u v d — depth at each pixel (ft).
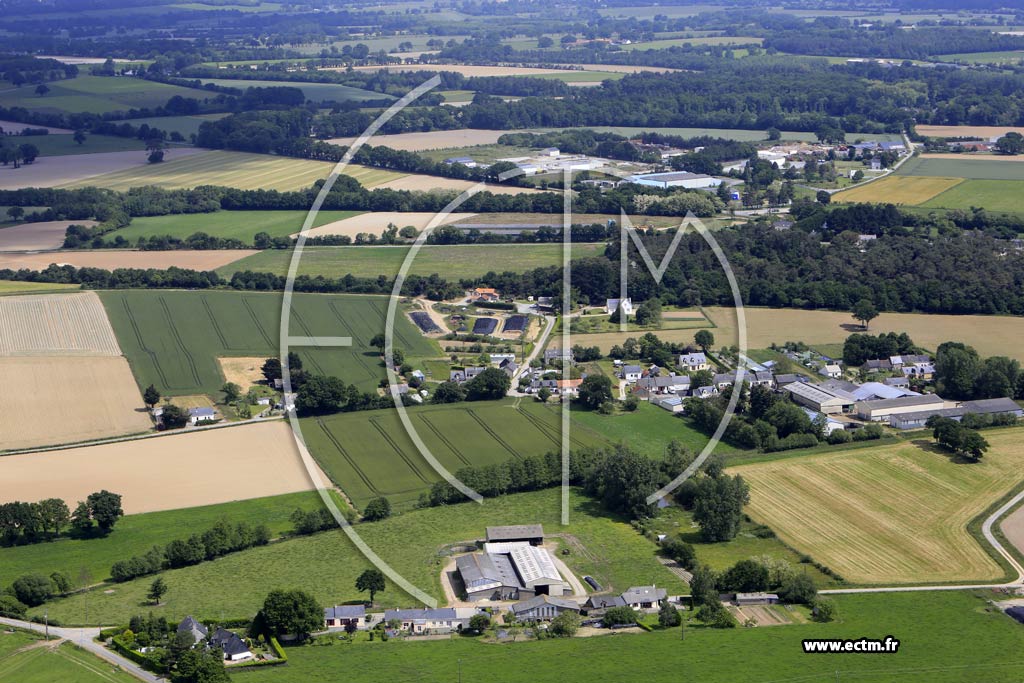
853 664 524.52
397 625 564.30
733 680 504.43
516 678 513.04
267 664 528.63
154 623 553.64
